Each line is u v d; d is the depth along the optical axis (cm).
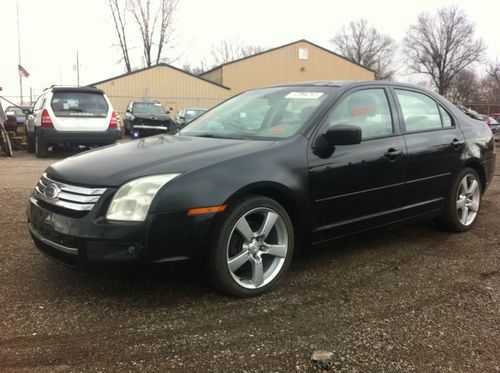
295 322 305
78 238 299
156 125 1941
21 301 326
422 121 467
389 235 502
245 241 333
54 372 248
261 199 335
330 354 268
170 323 300
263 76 3900
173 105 3297
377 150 404
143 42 4769
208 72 4534
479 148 516
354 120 404
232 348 273
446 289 362
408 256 436
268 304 330
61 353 265
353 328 299
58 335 283
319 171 363
